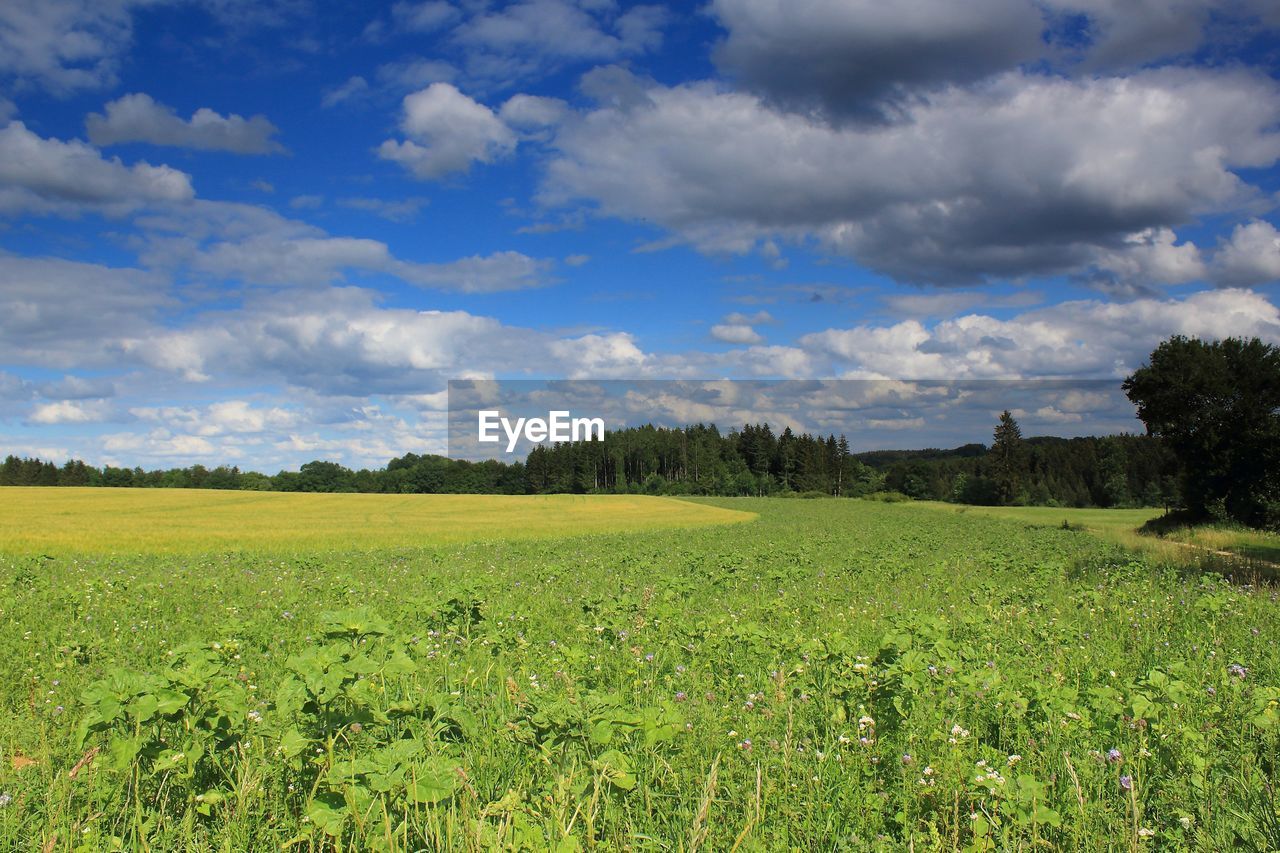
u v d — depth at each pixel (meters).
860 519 60.75
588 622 10.56
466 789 3.84
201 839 3.72
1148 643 8.91
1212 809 4.09
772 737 4.97
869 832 3.90
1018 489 125.56
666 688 6.75
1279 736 5.00
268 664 7.76
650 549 29.50
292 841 3.54
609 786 4.10
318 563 23.03
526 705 5.45
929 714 5.32
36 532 36.94
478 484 124.88
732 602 13.12
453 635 9.06
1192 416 48.47
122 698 4.32
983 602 13.28
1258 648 8.57
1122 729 5.16
